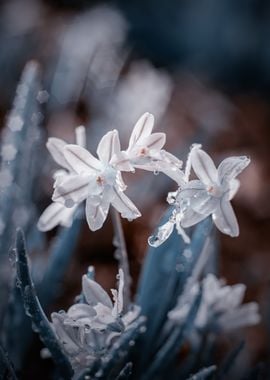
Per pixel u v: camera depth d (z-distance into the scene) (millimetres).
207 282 289
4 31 684
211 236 263
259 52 815
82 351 228
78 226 307
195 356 304
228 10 827
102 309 207
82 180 200
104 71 624
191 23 824
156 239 203
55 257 310
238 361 374
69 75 616
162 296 278
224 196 201
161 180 502
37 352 357
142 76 604
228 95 781
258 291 471
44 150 464
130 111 557
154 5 833
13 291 284
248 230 538
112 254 470
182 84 741
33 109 316
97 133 546
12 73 652
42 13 726
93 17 725
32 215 338
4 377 234
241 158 203
